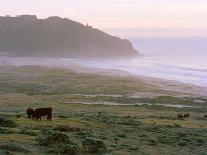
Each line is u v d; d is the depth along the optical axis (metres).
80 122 43.09
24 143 25.30
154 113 83.44
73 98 115.38
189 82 176.12
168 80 176.50
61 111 78.62
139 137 36.44
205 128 52.53
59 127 34.59
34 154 22.39
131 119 58.19
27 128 33.59
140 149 29.23
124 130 41.19
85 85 150.88
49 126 36.50
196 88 149.00
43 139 26.47
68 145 24.17
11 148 22.84
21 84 151.00
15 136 27.55
